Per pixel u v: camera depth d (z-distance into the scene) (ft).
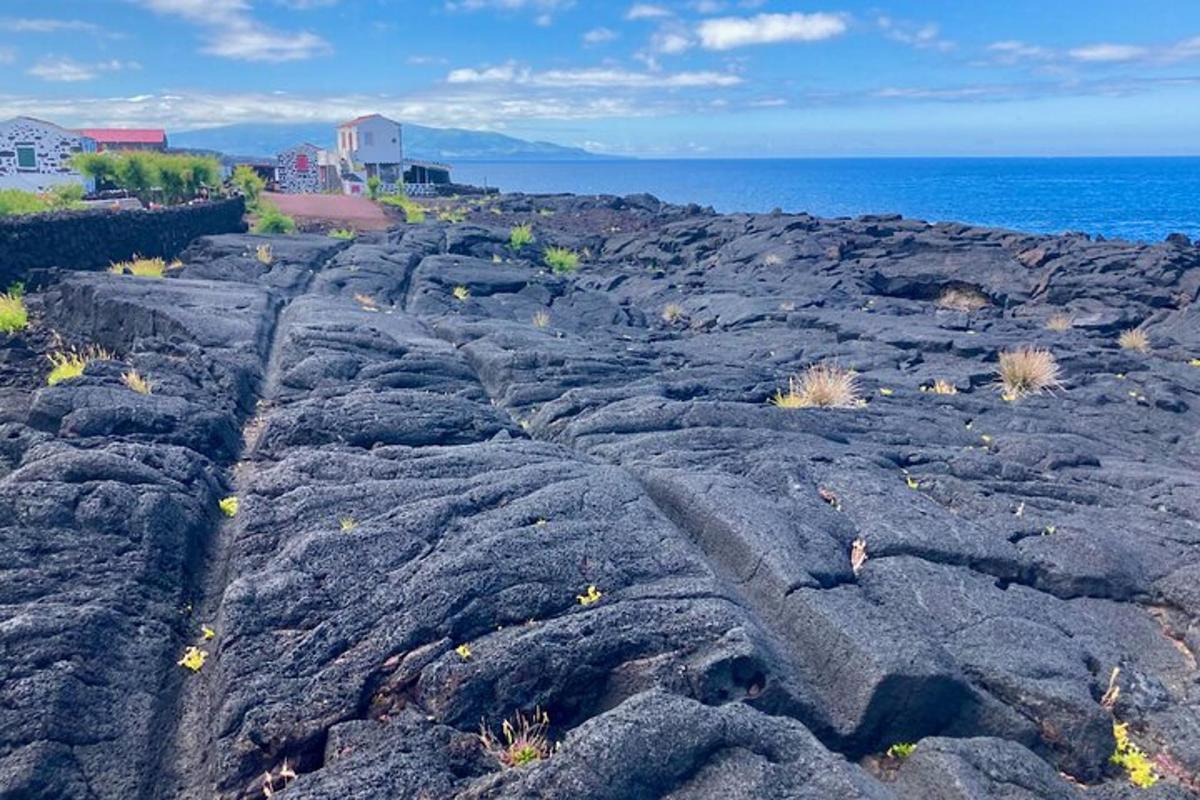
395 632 22.31
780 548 26.50
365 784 17.76
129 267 75.87
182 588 25.67
